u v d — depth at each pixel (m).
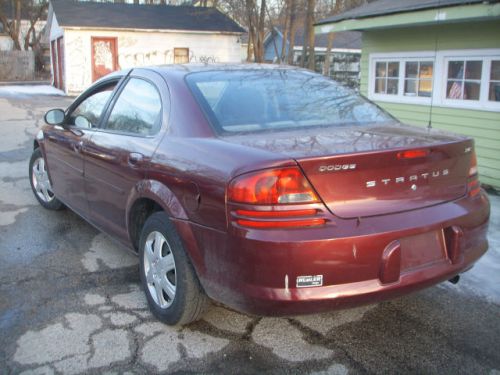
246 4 20.36
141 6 26.69
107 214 4.09
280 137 3.03
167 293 3.29
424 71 8.70
